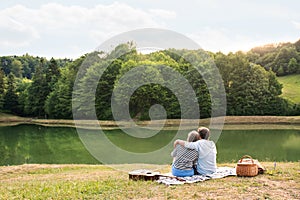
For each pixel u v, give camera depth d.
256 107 41.72
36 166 12.05
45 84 49.44
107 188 6.92
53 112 43.41
